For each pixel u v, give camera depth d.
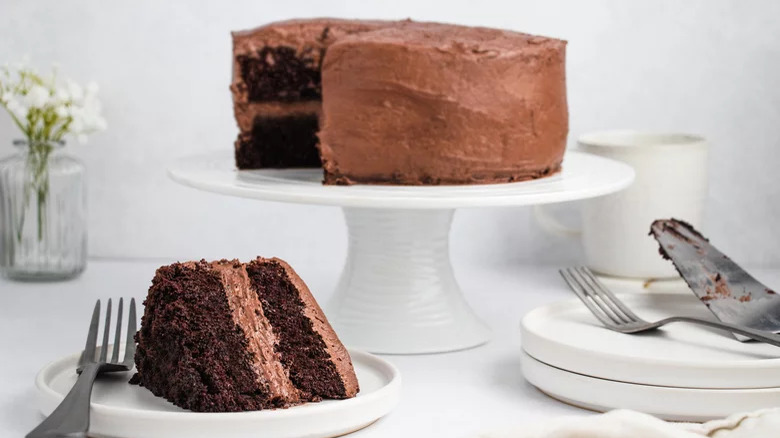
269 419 0.88
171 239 1.41
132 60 1.39
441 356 1.09
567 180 1.09
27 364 1.06
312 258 1.41
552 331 1.02
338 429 0.90
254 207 1.40
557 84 1.12
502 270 1.38
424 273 1.12
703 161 1.26
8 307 1.22
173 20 1.38
